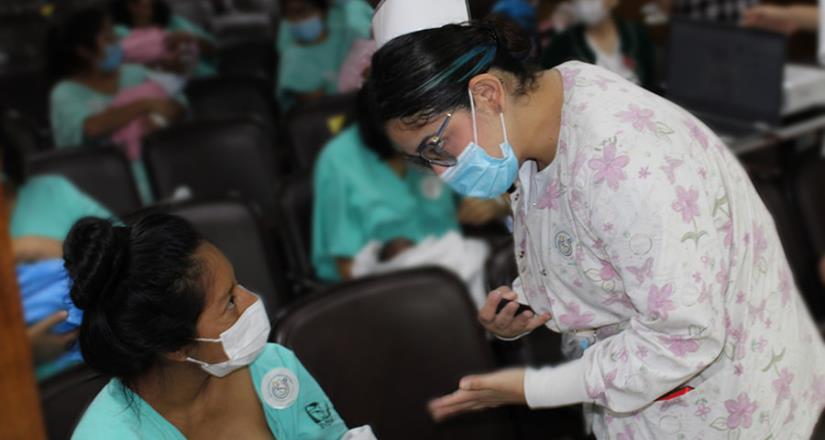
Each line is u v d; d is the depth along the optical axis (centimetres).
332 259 243
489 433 176
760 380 127
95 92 350
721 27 290
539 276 131
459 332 171
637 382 116
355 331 165
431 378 170
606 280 120
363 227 234
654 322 112
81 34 337
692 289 109
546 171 120
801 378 133
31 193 212
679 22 303
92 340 108
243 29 554
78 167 279
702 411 128
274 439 136
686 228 109
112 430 118
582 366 122
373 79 113
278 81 431
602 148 111
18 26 472
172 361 114
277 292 222
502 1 249
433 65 108
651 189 108
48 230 210
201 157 287
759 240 125
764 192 225
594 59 280
